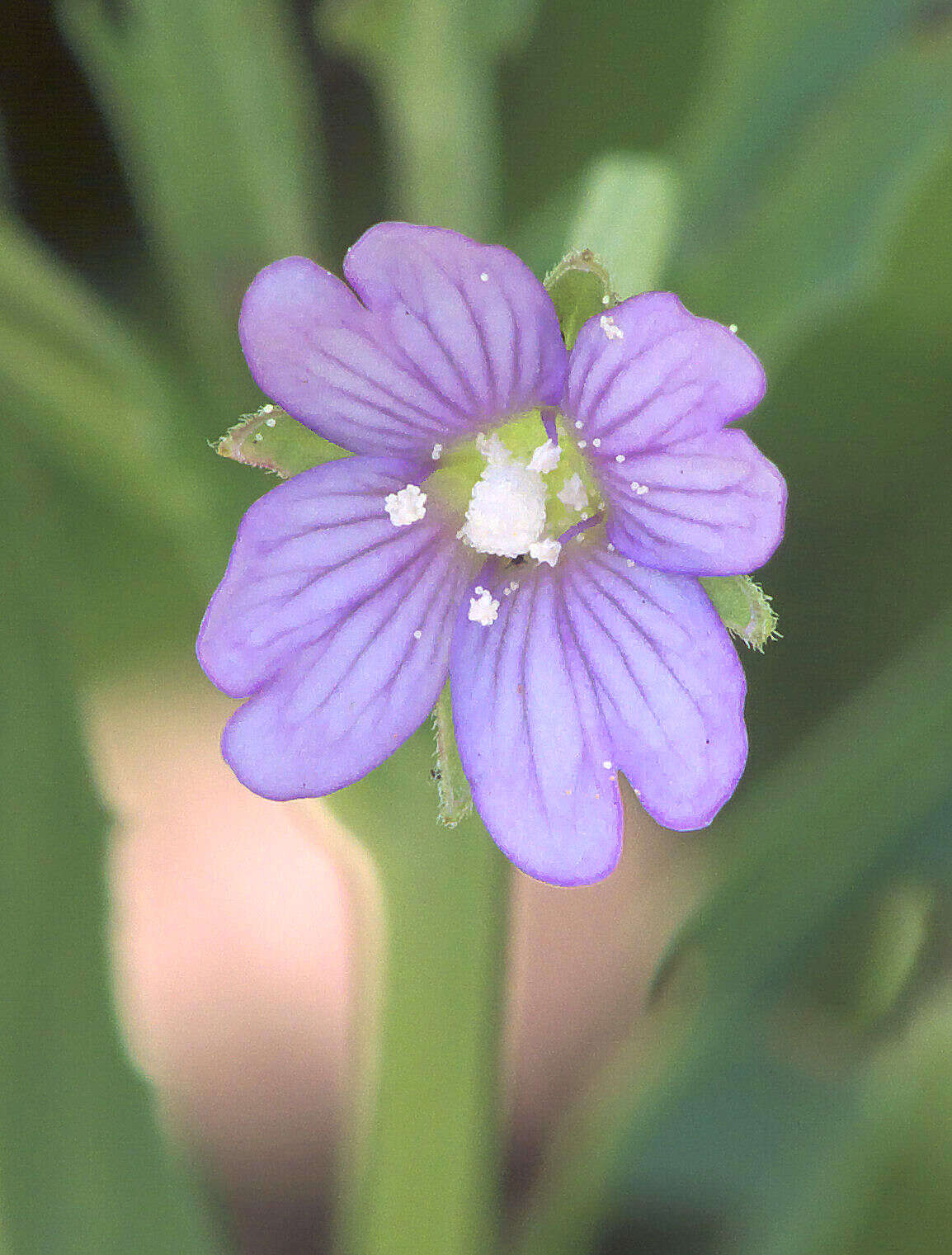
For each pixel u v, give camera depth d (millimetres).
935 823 56
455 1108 56
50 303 53
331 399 48
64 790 55
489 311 48
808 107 57
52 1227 55
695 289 54
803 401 64
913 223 61
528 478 50
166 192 55
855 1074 58
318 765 49
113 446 54
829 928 57
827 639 65
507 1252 65
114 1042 55
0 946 55
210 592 55
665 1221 59
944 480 65
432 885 54
